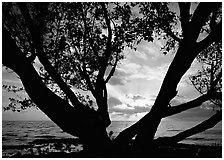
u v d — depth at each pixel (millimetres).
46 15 7629
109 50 8664
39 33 6766
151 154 5941
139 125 6188
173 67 6105
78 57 9422
